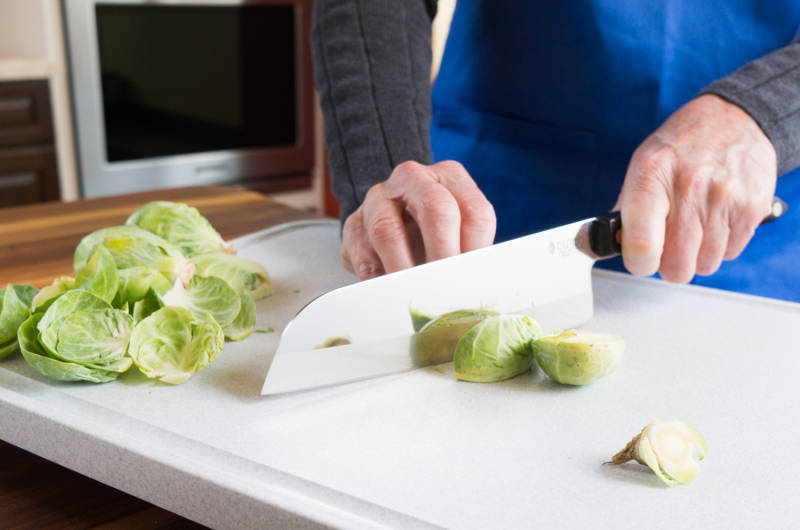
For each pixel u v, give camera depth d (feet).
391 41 3.14
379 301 2.28
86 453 1.94
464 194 2.55
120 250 2.59
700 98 2.70
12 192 7.39
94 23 7.39
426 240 2.43
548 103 3.48
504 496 1.76
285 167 9.16
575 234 2.62
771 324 2.67
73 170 7.73
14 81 7.13
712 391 2.24
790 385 2.28
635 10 3.20
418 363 2.37
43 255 3.43
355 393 2.20
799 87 2.66
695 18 3.17
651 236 2.47
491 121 3.67
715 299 2.85
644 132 3.29
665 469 1.79
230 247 3.05
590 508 1.73
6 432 2.09
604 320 2.69
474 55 3.62
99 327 2.14
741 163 2.54
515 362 2.27
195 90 8.25
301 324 2.15
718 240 2.60
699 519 1.70
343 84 3.07
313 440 1.96
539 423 2.06
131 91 7.81
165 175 8.25
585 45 3.32
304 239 3.48
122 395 2.13
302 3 8.70
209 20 8.13
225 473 1.77
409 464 1.87
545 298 2.60
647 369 2.36
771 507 1.75
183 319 2.22
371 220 2.53
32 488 1.99
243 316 2.50
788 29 3.14
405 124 3.02
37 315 2.14
